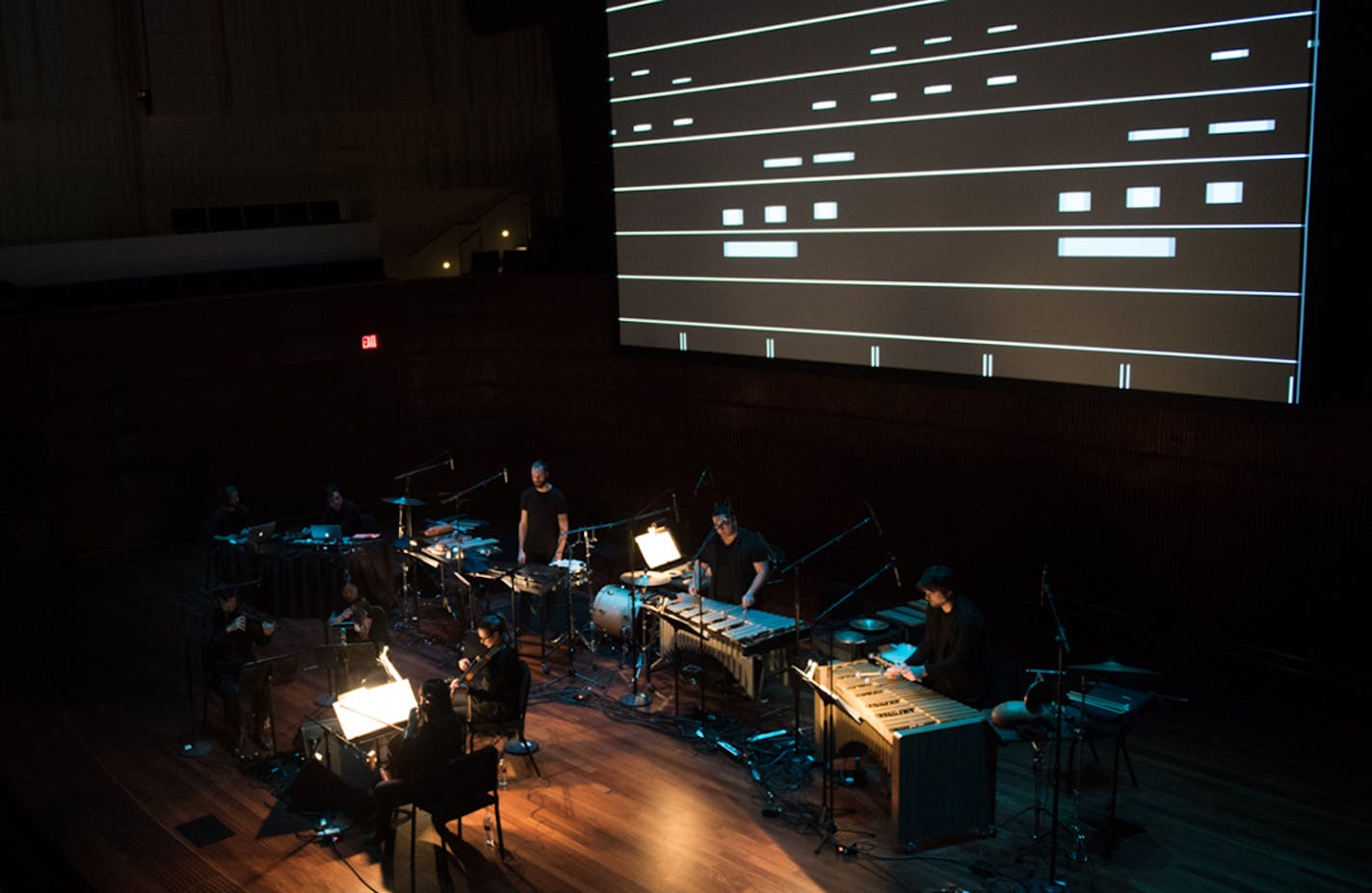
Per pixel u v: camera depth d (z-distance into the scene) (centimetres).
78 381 1255
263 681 780
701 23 1109
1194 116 806
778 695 880
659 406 1302
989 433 1015
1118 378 880
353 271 1464
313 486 1420
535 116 1571
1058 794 682
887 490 1103
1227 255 808
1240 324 810
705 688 892
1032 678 875
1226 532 885
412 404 1460
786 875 645
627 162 1210
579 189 1508
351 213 1545
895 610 890
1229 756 761
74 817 728
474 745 802
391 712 721
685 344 1202
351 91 1494
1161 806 704
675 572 923
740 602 880
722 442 1244
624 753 793
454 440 1478
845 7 995
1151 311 852
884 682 717
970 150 934
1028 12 880
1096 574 968
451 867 660
